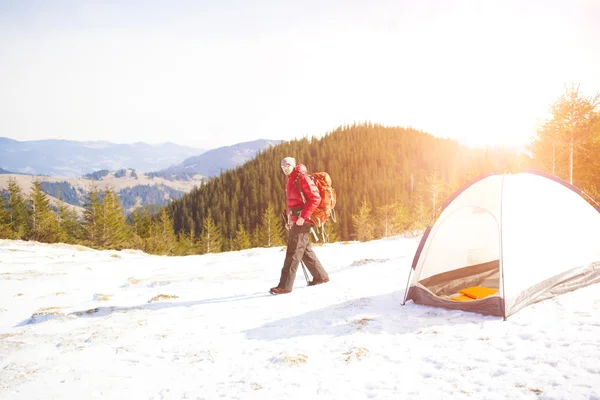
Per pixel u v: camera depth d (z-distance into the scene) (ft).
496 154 286.87
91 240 154.40
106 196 159.84
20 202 176.24
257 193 433.48
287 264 20.21
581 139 75.10
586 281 15.69
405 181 463.83
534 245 14.73
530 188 15.94
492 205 15.23
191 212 435.12
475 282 17.81
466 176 155.33
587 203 17.20
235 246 234.79
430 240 16.74
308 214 19.44
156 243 111.65
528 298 13.79
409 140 617.62
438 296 15.89
